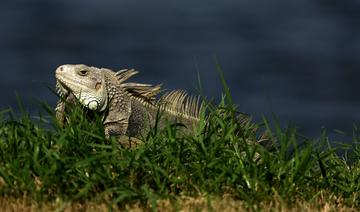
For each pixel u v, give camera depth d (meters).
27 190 11.70
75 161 11.93
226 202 11.73
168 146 12.41
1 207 11.45
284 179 12.23
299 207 12.02
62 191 11.66
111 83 14.29
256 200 11.88
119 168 12.05
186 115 14.92
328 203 12.33
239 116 14.23
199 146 12.36
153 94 14.75
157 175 11.82
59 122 12.65
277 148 12.83
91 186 11.76
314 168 13.02
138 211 11.43
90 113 14.20
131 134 14.45
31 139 12.19
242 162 12.31
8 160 12.10
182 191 12.00
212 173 12.12
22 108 12.70
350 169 13.34
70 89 14.07
